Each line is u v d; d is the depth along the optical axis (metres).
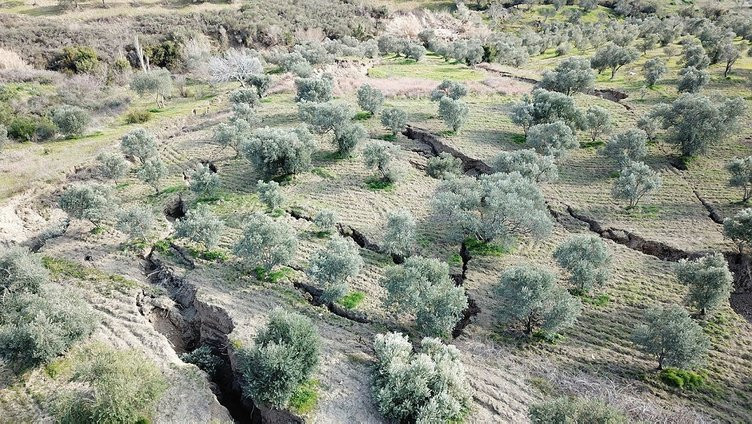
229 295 23.75
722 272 21.11
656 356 20.31
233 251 25.28
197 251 27.02
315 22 86.56
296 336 18.91
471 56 66.44
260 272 25.31
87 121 42.75
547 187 33.12
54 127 41.94
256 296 23.72
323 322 22.34
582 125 38.16
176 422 17.58
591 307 23.05
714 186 31.67
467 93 49.25
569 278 24.66
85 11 76.31
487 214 27.73
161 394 18.00
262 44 78.31
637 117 42.16
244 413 19.72
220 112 48.06
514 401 18.47
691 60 49.50
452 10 104.62
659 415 17.75
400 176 34.06
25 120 42.41
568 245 24.08
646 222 28.73
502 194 26.30
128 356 18.14
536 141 35.78
